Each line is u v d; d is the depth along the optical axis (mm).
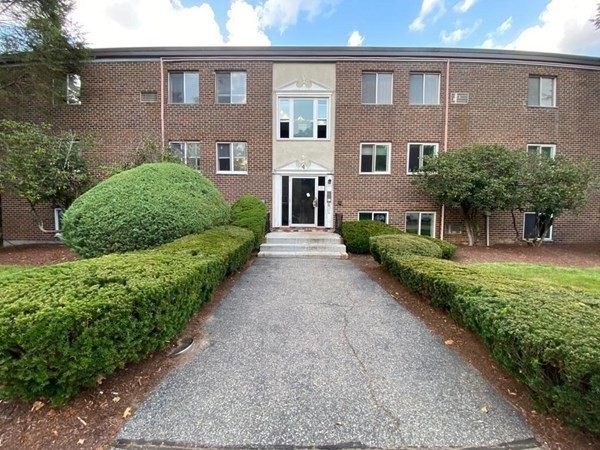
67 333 2051
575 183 8750
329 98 11188
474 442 2020
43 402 2217
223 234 6035
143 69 11117
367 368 2889
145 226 5395
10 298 2203
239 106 11234
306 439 2047
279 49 10930
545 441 2002
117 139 11227
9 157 7984
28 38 9273
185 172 6992
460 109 11016
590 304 2688
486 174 9133
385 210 11344
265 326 3826
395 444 2010
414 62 10969
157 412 2262
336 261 7816
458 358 3068
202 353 3143
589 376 1807
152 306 2641
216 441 2027
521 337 2201
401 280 5344
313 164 11305
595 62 11008
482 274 4055
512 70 11008
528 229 11234
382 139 11172
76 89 11078
